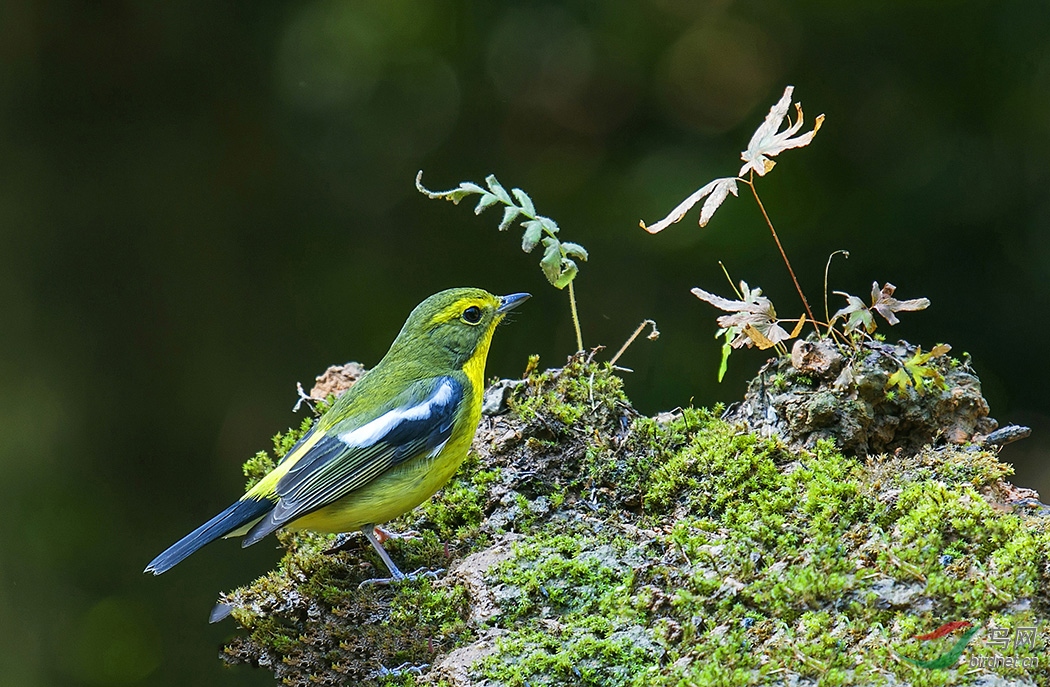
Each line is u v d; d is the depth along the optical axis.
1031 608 5.09
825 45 13.41
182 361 14.09
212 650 6.93
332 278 14.50
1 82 14.02
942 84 13.04
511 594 5.93
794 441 6.73
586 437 7.17
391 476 6.50
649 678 5.14
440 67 14.55
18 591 12.49
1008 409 12.72
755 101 13.67
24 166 14.04
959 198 12.78
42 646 12.16
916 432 6.64
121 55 14.44
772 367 7.08
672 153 13.74
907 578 5.36
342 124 14.80
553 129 14.39
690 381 12.67
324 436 6.57
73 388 13.69
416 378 6.76
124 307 14.12
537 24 14.30
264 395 14.06
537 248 13.99
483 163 14.54
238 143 14.78
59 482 13.26
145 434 13.77
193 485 13.72
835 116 13.23
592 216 13.77
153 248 14.32
